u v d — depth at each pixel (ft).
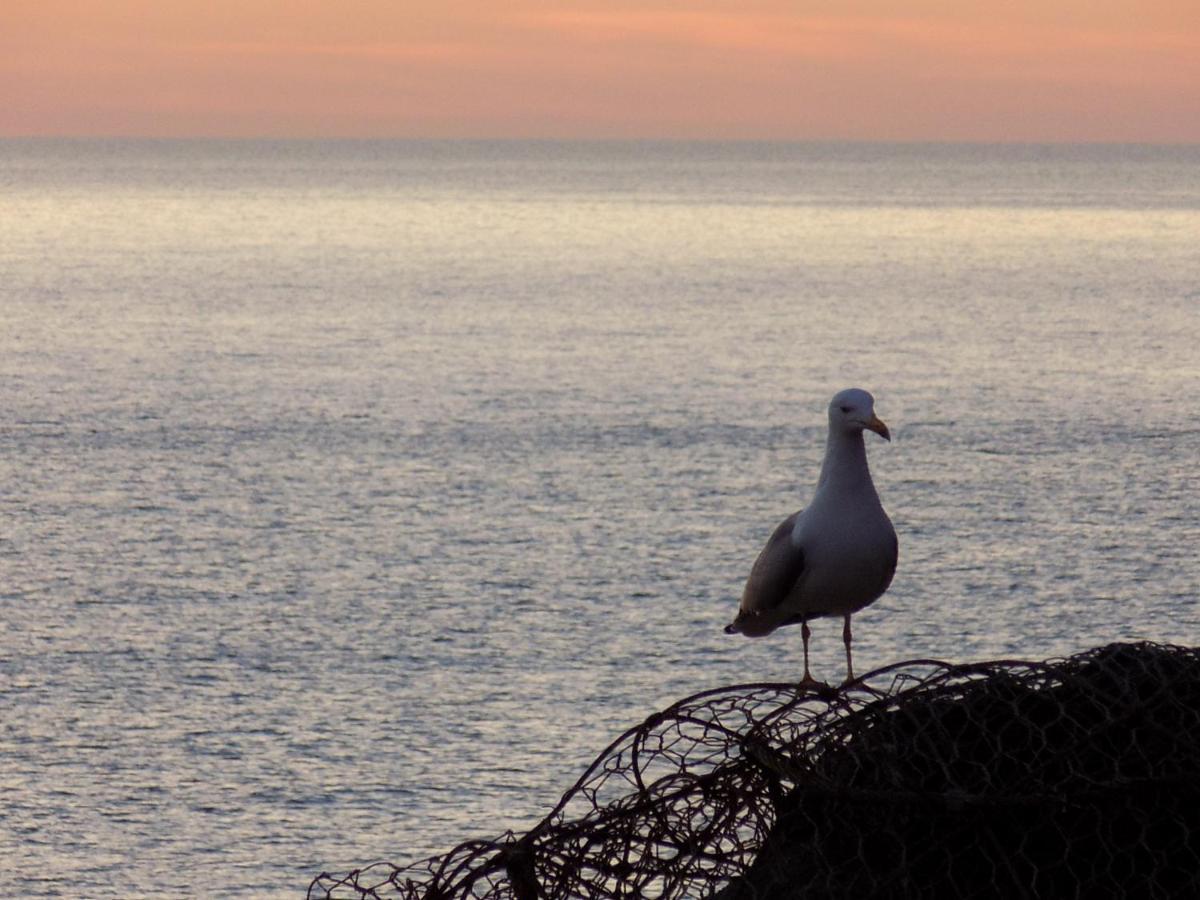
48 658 160.56
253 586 188.44
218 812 120.37
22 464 253.44
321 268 611.88
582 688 150.71
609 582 188.65
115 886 107.34
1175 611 175.52
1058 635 167.22
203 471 249.34
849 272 607.37
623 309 468.34
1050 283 562.66
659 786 25.07
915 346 386.52
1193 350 379.14
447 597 183.11
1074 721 24.84
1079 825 25.44
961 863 25.31
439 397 312.09
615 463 253.65
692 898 25.73
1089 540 203.51
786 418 290.76
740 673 155.02
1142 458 254.06
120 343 387.75
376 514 222.89
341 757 132.16
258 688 151.23
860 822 25.21
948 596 178.70
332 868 110.01
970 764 25.36
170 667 157.99
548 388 322.34
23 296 495.82
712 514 222.07
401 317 445.37
